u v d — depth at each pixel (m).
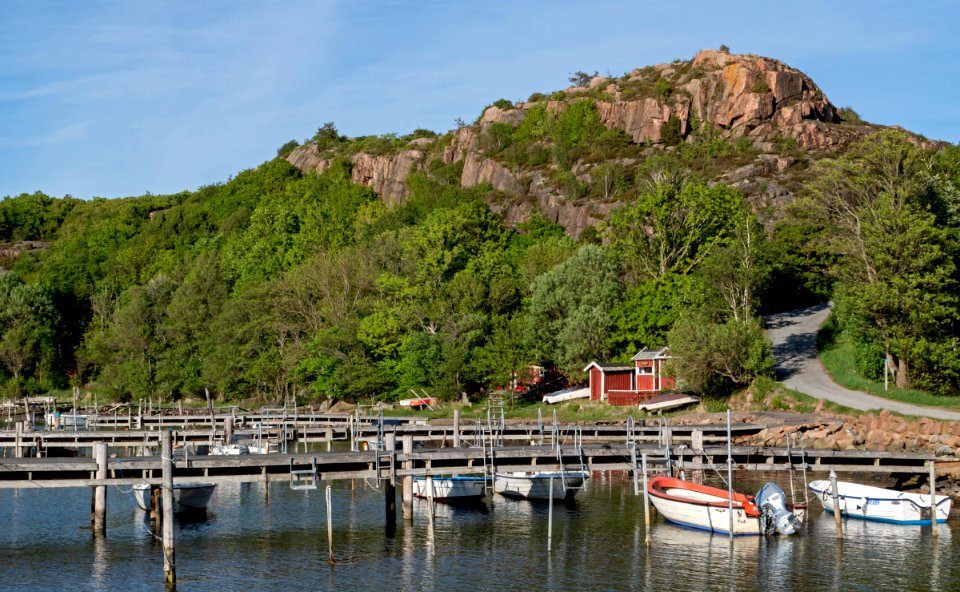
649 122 199.25
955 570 39.59
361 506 55.62
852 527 47.69
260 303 119.06
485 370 99.50
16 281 158.00
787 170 170.00
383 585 38.47
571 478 55.16
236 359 117.06
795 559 41.56
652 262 109.56
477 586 38.25
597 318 95.94
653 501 49.75
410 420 85.88
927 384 75.81
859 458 52.34
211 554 43.59
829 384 83.25
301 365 109.25
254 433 81.81
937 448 61.06
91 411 107.19
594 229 162.00
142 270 192.88
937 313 74.12
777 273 117.56
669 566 40.69
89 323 163.62
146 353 127.81
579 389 95.94
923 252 75.38
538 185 189.75
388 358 108.88
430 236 115.31
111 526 50.12
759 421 73.19
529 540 45.69
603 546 44.31
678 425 76.19
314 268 123.19
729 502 45.38
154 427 91.00
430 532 43.09
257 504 56.72
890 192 79.69
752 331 82.12
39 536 47.69
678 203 109.44
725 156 179.50
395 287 111.62
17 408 123.12
